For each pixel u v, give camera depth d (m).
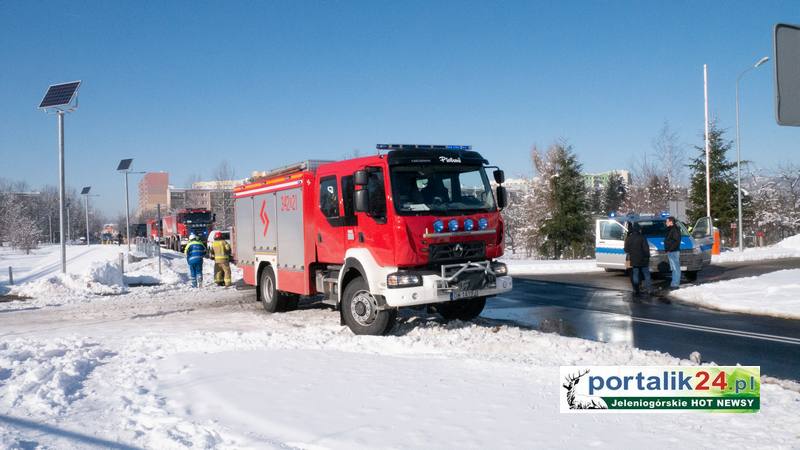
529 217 50.56
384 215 9.15
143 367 7.33
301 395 5.76
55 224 99.69
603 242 20.17
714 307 12.31
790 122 3.87
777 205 52.09
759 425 4.61
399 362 7.14
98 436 4.84
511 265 24.91
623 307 12.66
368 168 9.41
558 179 44.06
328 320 11.48
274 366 7.02
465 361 7.09
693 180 46.53
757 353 7.89
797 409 4.98
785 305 11.52
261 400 5.64
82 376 6.91
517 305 13.33
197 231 45.88
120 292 18.88
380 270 9.25
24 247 54.94
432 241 9.11
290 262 11.84
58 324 12.18
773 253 28.77
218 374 6.72
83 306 15.39
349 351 8.02
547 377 6.25
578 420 4.85
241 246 14.63
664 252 17.16
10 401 5.84
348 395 5.72
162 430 4.89
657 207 46.72
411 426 4.79
